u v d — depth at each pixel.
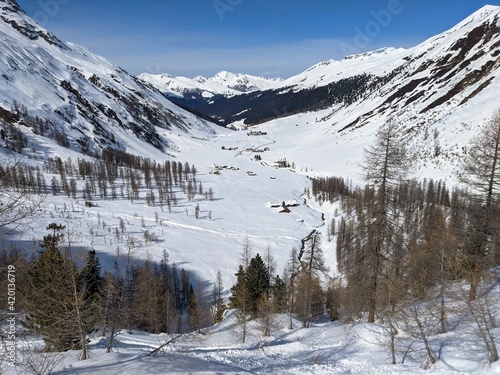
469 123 137.62
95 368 16.39
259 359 23.16
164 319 39.19
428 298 22.09
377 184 23.55
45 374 15.51
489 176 23.31
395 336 22.28
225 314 51.88
